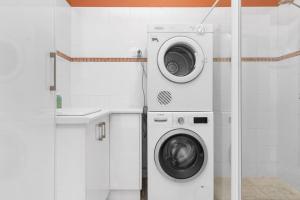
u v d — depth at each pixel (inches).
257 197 70.2
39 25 53.4
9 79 42.3
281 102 66.4
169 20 129.9
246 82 72.4
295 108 63.7
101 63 129.6
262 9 69.7
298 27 63.2
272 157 68.6
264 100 69.2
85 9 129.5
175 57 108.3
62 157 62.3
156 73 101.0
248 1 72.4
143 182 124.0
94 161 72.7
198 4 130.0
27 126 47.9
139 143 102.5
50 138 58.8
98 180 78.6
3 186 40.4
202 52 100.7
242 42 73.4
